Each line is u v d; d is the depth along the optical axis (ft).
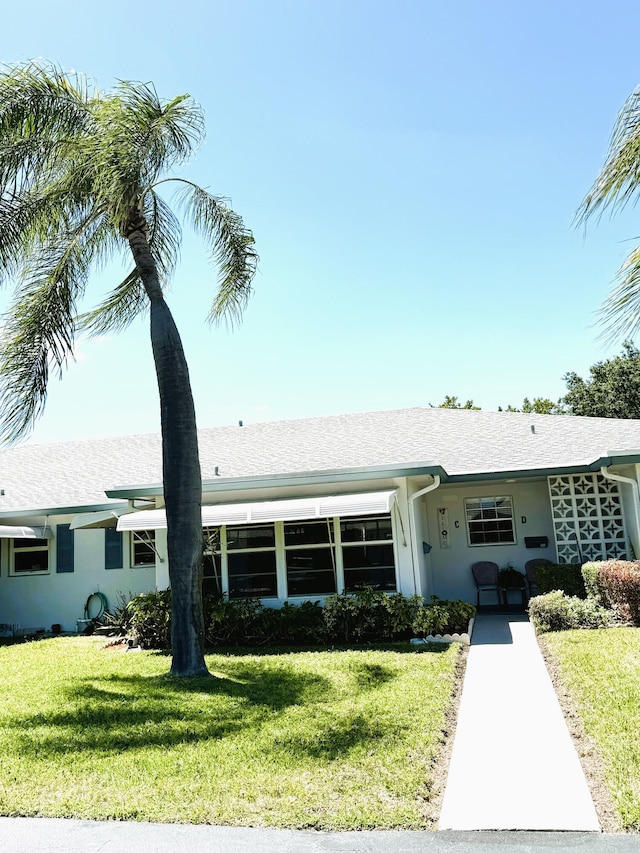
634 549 68.44
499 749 31.07
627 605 55.11
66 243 55.57
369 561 64.39
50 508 82.64
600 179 22.58
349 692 40.68
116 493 66.39
